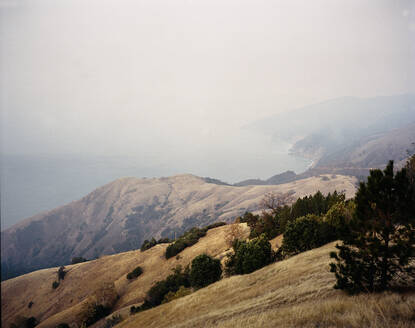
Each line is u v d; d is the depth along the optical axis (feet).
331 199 132.67
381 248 28.12
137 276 253.44
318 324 21.70
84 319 180.24
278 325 25.36
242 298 58.85
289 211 146.92
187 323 51.24
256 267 85.40
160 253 292.61
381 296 25.46
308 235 82.28
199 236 293.84
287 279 57.36
